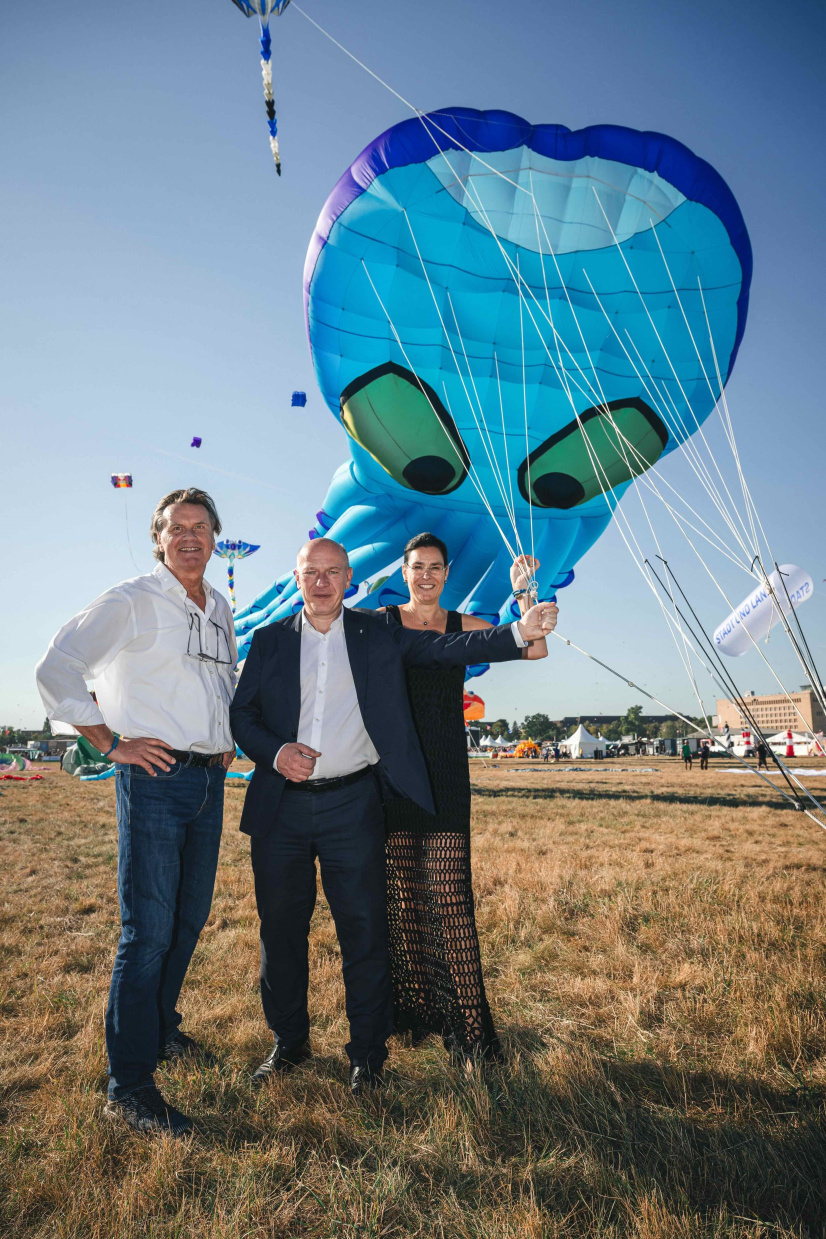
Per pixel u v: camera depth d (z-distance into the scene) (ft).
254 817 7.89
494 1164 6.03
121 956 7.30
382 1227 5.29
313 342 20.57
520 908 14.52
